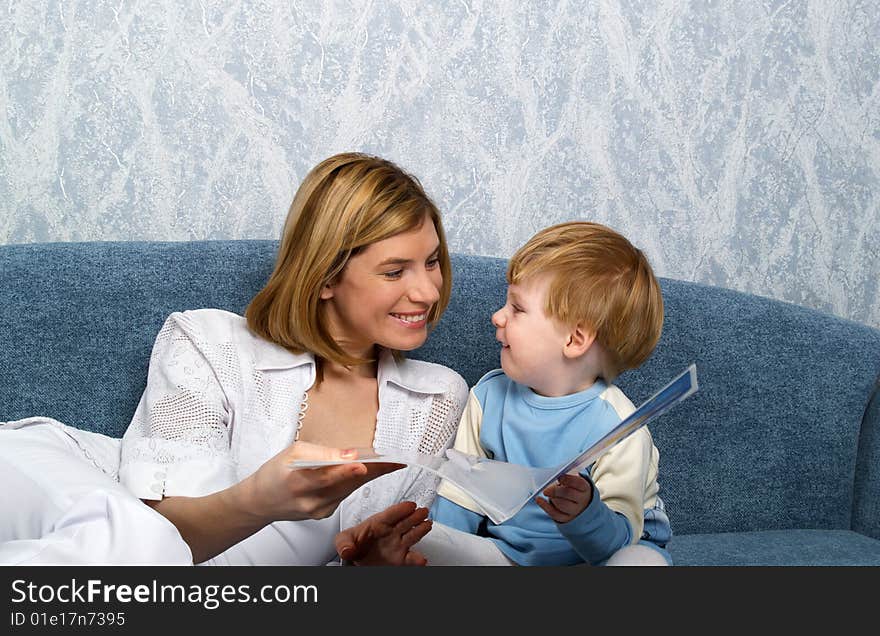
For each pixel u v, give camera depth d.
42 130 1.52
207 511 0.97
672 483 1.50
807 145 1.71
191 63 1.53
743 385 1.52
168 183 1.55
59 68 1.51
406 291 1.17
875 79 1.72
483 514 1.22
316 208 1.19
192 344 1.22
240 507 0.94
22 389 1.36
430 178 1.61
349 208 1.15
